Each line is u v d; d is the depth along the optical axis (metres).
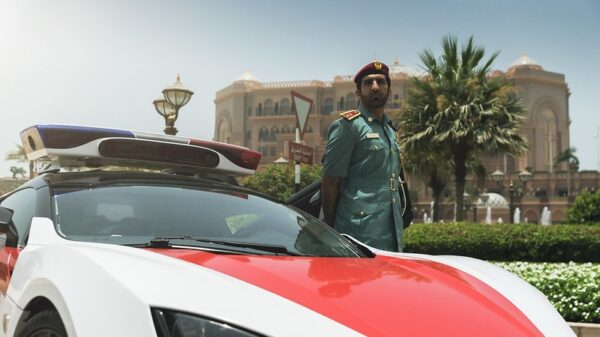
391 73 98.38
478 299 2.00
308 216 2.95
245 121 117.06
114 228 2.33
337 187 3.66
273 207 2.87
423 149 22.14
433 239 11.02
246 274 1.85
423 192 77.69
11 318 2.15
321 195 3.74
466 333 1.69
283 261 2.10
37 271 2.07
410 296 1.89
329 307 1.69
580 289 4.88
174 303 1.58
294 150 7.88
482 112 21.19
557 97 113.31
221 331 1.51
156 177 2.89
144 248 2.13
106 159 3.03
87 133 2.94
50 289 1.88
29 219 2.68
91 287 1.74
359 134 3.62
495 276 2.41
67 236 2.29
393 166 3.71
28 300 2.02
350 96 102.62
